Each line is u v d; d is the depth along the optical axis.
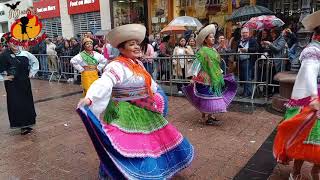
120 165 2.93
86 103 2.85
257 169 4.15
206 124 6.07
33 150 5.16
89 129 2.84
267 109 6.90
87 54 7.11
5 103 9.01
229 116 6.53
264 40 8.22
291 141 3.31
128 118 3.17
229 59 8.08
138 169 3.02
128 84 3.21
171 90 8.83
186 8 13.08
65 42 12.44
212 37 5.77
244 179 3.91
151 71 9.05
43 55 12.60
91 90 2.95
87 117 2.81
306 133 3.21
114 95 3.27
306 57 3.16
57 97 9.27
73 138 5.64
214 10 12.45
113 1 14.88
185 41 9.20
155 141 3.28
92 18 16.42
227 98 5.99
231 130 5.68
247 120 6.21
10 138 5.86
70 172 4.32
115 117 3.17
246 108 7.06
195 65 5.81
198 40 5.88
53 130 6.17
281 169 4.12
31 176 4.26
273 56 7.58
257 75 7.72
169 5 13.38
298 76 3.23
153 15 13.88
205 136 5.43
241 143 5.05
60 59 12.02
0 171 4.45
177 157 3.41
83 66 7.10
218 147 4.93
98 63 7.23
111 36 3.24
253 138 5.24
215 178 3.96
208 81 5.75
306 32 6.43
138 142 3.12
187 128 5.89
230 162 4.39
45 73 12.91
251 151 4.73
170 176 3.35
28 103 5.97
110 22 15.38
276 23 8.39
